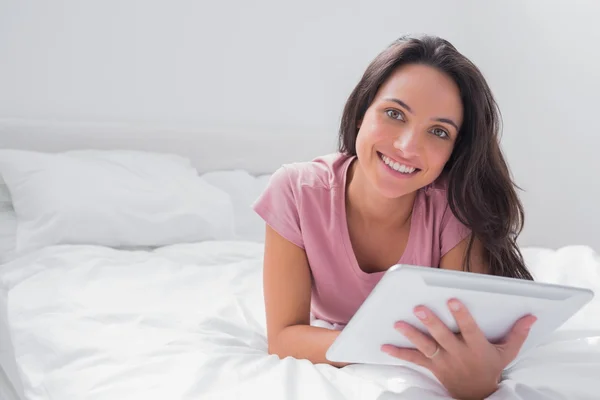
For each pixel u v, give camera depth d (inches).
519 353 42.5
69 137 98.7
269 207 49.1
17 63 98.4
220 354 45.9
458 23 130.3
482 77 43.9
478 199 46.6
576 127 116.3
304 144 115.9
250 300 62.6
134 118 106.7
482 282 34.5
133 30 105.3
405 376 40.8
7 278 68.5
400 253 49.6
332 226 48.3
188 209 88.3
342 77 121.7
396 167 43.1
